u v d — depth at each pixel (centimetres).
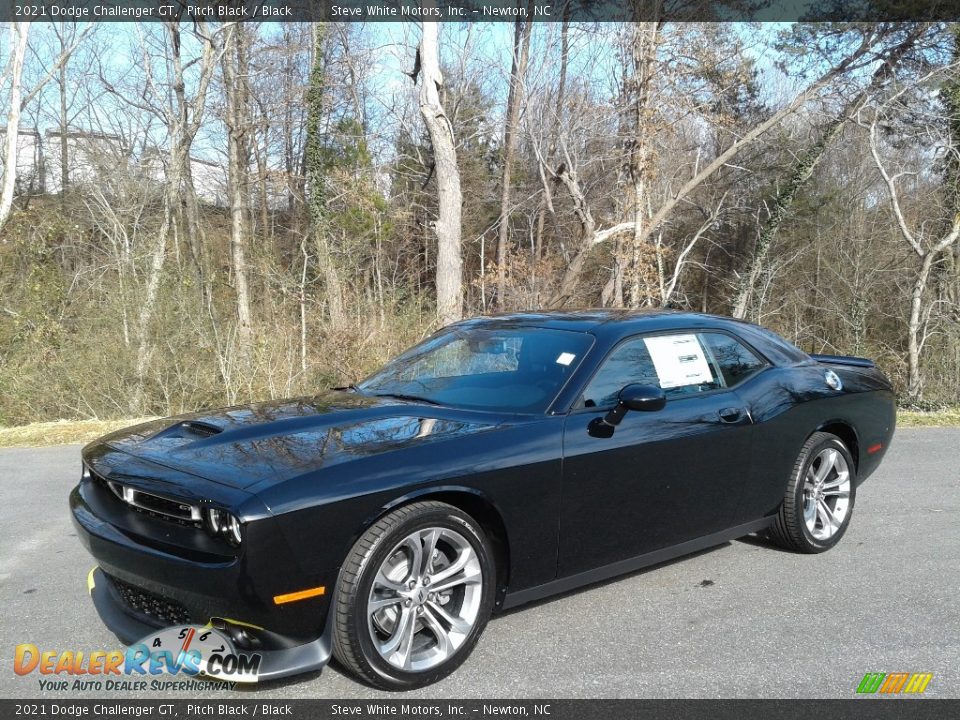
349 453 319
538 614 392
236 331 1320
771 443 451
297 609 291
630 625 379
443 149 1739
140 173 2233
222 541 289
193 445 341
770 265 2467
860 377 528
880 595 419
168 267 1470
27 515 575
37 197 2283
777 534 482
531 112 2258
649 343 424
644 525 395
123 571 314
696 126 2573
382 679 306
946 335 1652
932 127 1977
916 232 2052
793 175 2244
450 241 1742
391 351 1262
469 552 329
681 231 2973
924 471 721
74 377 1357
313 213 1961
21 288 1594
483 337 454
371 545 301
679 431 404
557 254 2289
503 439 348
